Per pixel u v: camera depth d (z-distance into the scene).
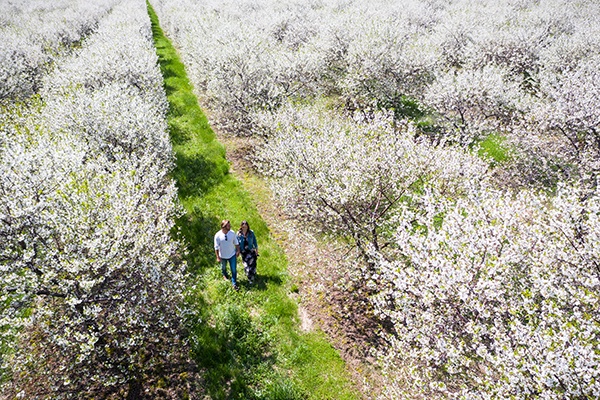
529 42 23.75
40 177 8.09
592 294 5.38
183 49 33.44
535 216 7.38
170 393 8.04
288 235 13.44
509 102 17.19
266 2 41.91
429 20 33.91
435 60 21.16
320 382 8.48
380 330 9.45
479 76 17.36
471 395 5.11
